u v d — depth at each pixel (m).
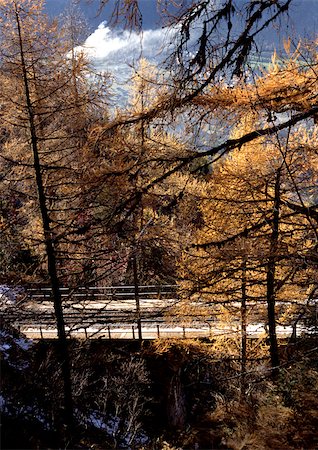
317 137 5.44
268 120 4.55
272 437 5.20
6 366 10.31
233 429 6.25
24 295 10.98
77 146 7.35
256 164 6.86
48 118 8.01
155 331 14.23
